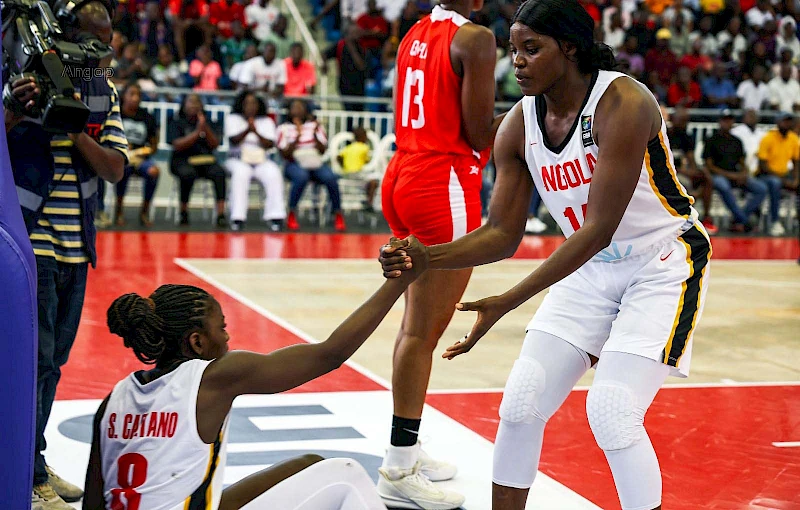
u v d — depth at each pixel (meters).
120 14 14.53
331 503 2.72
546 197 3.18
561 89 2.97
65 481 3.81
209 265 9.71
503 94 14.38
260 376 2.54
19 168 3.50
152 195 12.20
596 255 3.13
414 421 4.02
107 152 3.65
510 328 7.53
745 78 16.83
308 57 16.42
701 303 3.07
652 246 3.06
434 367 6.22
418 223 4.19
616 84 2.93
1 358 2.26
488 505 3.93
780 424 5.18
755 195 13.78
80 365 5.85
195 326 2.55
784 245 12.88
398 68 4.30
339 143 13.88
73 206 3.63
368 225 13.40
